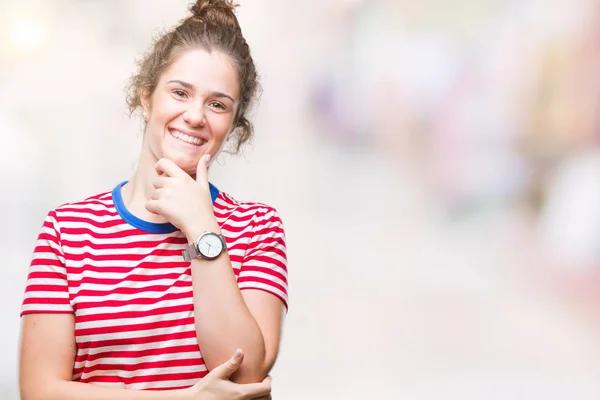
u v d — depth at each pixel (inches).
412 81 588.4
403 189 510.6
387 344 259.4
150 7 440.5
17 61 421.4
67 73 425.4
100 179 388.5
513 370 242.5
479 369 242.2
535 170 500.7
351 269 353.1
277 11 589.0
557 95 537.6
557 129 522.0
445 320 290.5
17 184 365.4
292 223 437.4
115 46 438.0
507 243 413.1
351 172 542.6
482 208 486.9
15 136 386.3
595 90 527.5
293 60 593.6
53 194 370.3
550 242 406.9
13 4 426.3
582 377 240.2
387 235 420.2
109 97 426.3
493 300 315.0
